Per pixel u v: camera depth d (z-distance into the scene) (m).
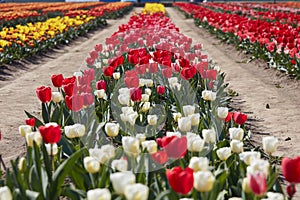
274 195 2.89
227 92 10.13
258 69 12.97
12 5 49.16
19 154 6.12
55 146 3.84
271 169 3.61
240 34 14.96
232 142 3.68
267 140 3.48
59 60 15.80
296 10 33.91
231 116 4.88
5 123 7.81
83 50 18.41
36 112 8.70
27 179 3.35
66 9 38.03
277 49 12.20
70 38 21.84
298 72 10.82
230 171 3.61
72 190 3.28
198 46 10.29
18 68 13.84
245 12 33.00
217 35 21.31
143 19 18.48
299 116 8.15
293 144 6.58
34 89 11.02
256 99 9.55
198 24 28.59
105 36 24.20
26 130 4.04
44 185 3.27
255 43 14.05
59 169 3.21
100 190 2.65
